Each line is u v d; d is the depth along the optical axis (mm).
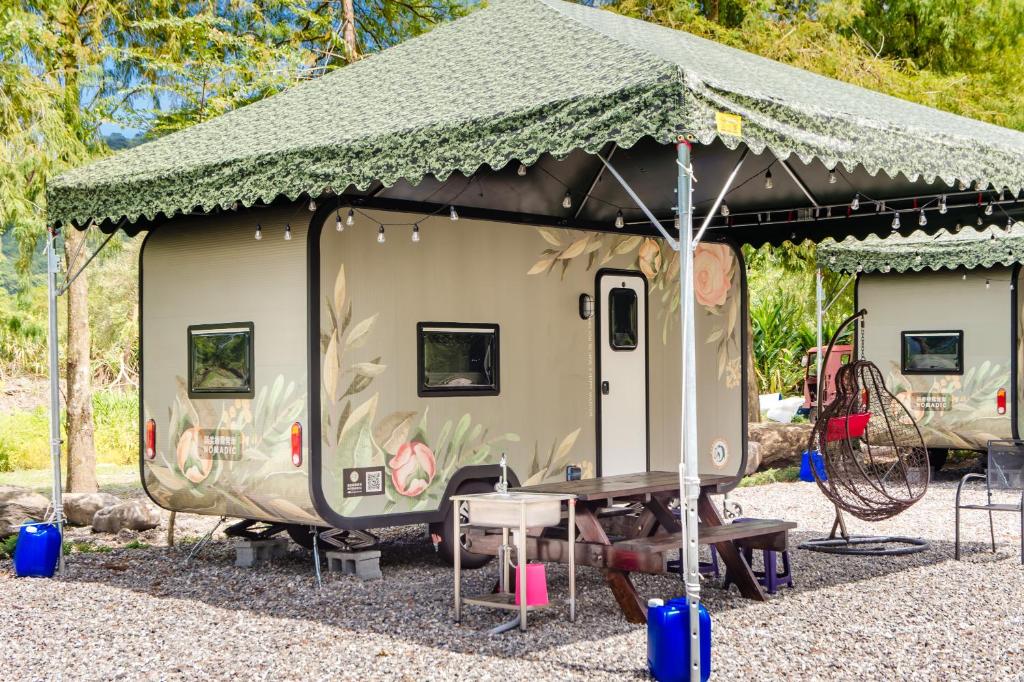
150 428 8422
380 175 6156
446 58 7758
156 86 13164
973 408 13406
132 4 13273
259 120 8125
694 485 5078
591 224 8969
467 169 5781
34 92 11164
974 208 9758
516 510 6035
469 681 5180
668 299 9562
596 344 8945
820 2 16609
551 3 7969
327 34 15406
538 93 5816
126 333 28641
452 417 7949
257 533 8484
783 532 6930
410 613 6586
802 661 5477
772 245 10984
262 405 7602
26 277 12219
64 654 5836
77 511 10148
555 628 6160
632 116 5191
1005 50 19516
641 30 7863
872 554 8469
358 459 7461
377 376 7570
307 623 6395
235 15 14844
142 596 7246
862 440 10266
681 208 5129
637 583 7465
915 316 13906
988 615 6473
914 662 5453
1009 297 13211
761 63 8250
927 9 18766
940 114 8648
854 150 5945
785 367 22625
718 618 6398
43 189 11383
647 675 5230
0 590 7527
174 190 7273
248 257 7730
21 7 11844
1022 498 8203
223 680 5297
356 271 7504
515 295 8391
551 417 8578
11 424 17766
